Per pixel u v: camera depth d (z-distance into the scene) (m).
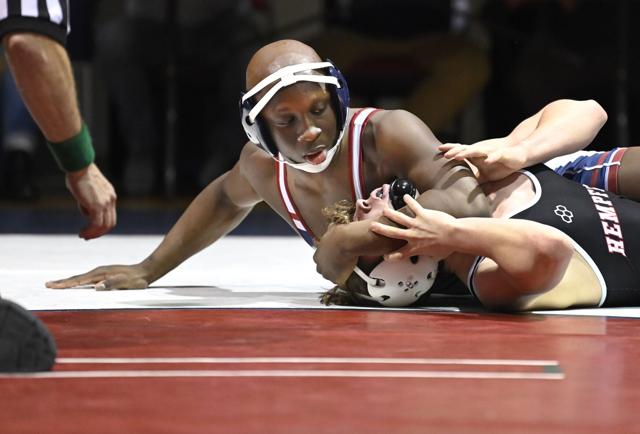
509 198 10.06
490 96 26.23
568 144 10.25
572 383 6.30
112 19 26.98
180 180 29.52
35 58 7.15
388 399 5.84
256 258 15.59
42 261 14.78
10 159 27.19
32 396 5.83
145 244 18.11
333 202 9.91
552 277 9.09
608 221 10.08
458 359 7.02
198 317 8.97
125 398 5.80
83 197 7.85
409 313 9.34
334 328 8.36
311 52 9.23
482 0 27.59
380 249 9.19
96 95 30.61
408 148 9.50
